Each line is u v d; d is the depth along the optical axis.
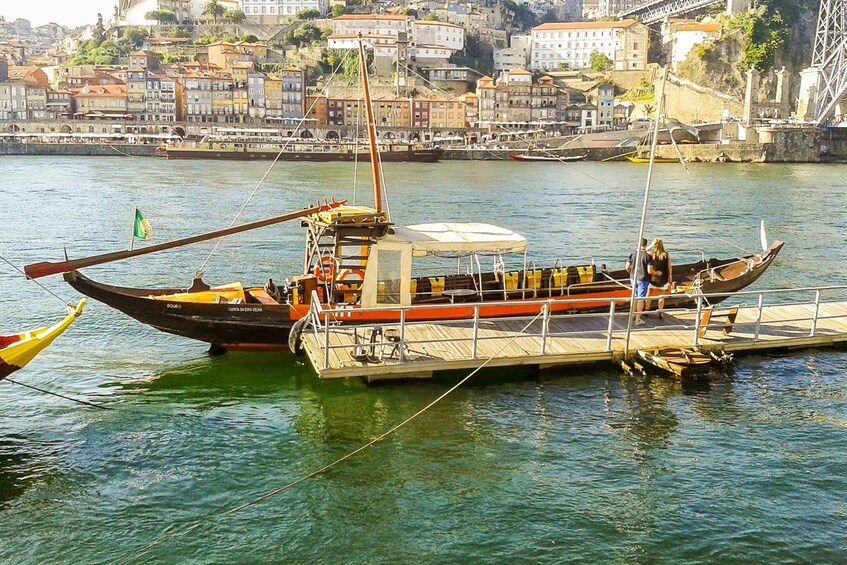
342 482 17.03
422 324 23.92
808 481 17.12
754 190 95.06
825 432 19.45
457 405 20.73
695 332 23.34
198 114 194.38
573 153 167.00
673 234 57.72
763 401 21.23
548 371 22.72
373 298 23.64
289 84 199.25
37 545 14.83
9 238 51.72
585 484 16.94
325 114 199.62
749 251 50.69
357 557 14.52
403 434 19.19
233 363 24.17
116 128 181.62
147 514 15.84
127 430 19.56
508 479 17.14
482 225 26.17
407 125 198.38
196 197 79.38
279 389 22.14
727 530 15.32
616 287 26.50
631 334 24.16
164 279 38.78
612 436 19.14
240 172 117.44
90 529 15.33
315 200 77.50
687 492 16.64
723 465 17.78
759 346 23.81
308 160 154.75
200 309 23.34
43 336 19.05
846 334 24.48
